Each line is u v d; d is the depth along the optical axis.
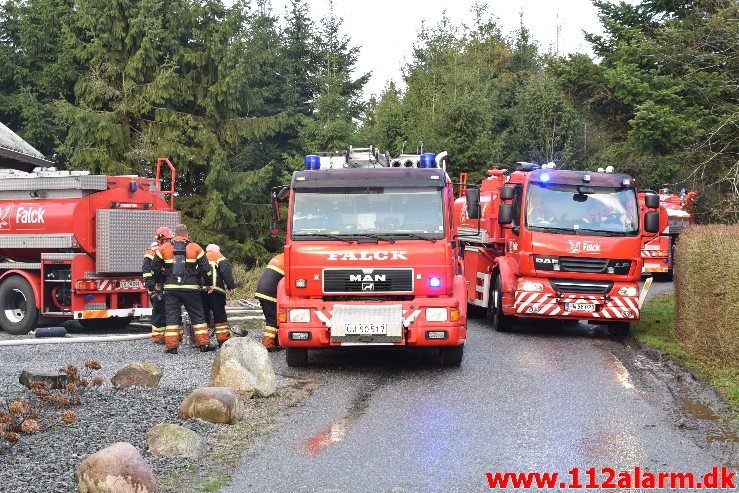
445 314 10.87
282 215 13.23
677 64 23.66
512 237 15.46
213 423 8.26
